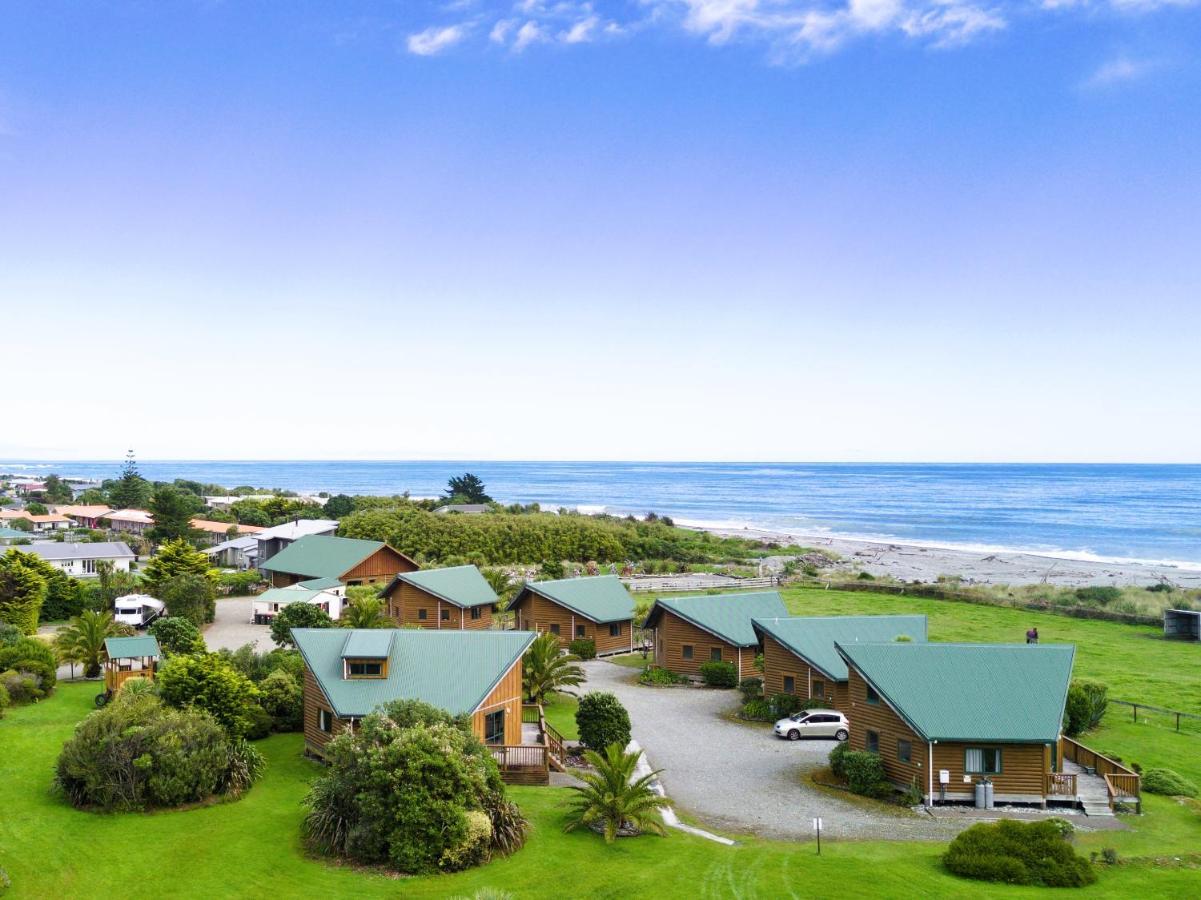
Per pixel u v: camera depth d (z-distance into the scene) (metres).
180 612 67.50
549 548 104.88
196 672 36.12
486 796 28.52
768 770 38.56
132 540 118.31
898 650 37.16
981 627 73.25
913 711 34.31
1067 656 36.34
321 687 35.44
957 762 34.09
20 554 64.44
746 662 56.12
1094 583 105.81
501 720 37.19
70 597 71.06
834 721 43.75
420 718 30.72
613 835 29.11
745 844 29.52
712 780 37.03
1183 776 37.75
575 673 50.00
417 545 99.00
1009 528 186.62
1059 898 24.84
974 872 26.42
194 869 26.31
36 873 25.75
